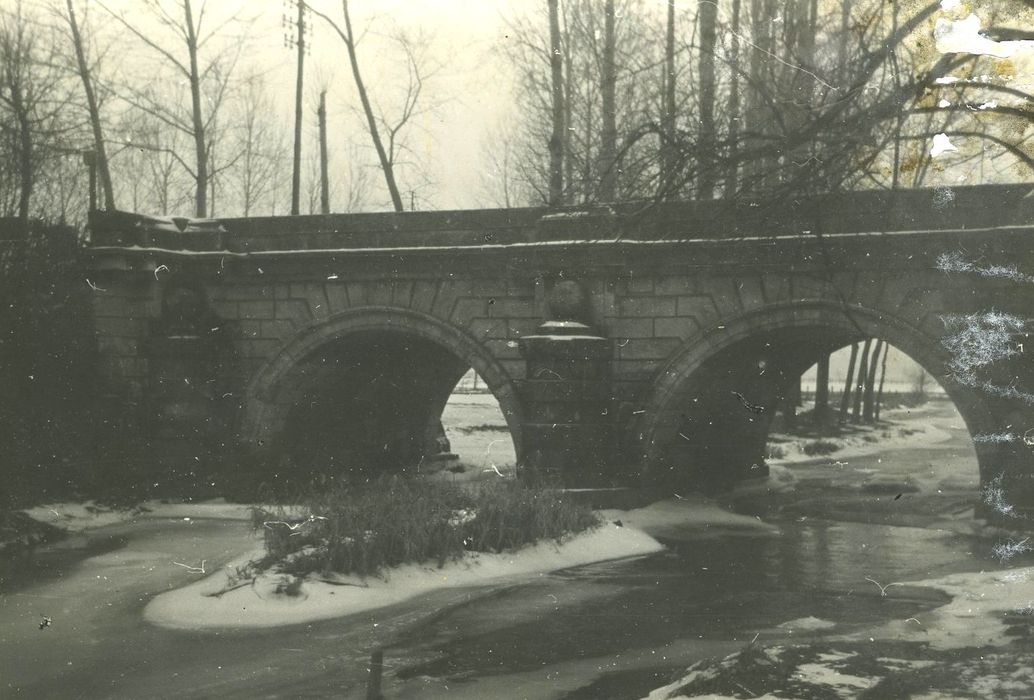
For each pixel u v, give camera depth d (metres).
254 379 28.84
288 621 14.88
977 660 9.81
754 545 22.42
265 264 28.61
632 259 25.23
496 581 17.84
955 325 23.16
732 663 9.12
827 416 52.84
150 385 28.25
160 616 15.19
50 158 30.70
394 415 36.44
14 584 17.59
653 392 25.52
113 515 24.75
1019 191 22.28
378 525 17.77
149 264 28.22
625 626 14.52
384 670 12.30
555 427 25.12
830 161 9.51
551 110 29.06
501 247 26.34
